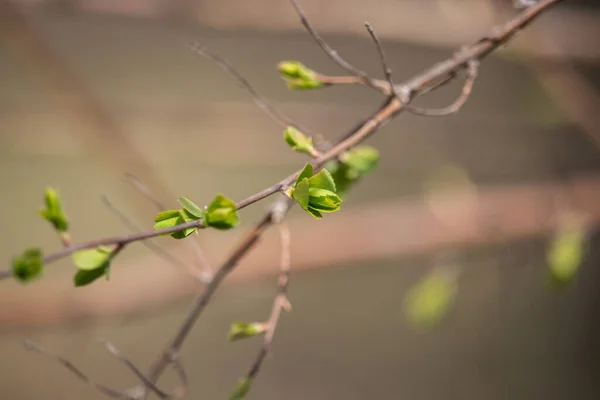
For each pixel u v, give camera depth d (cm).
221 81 109
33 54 82
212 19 84
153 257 88
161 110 98
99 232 112
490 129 112
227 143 101
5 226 110
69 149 101
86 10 82
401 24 92
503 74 109
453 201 93
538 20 93
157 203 59
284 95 110
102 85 105
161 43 103
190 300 82
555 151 115
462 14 90
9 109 96
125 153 87
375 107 107
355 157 57
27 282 50
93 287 81
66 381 106
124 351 111
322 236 89
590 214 85
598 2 102
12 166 108
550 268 79
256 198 51
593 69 104
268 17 85
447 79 56
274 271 85
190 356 115
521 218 91
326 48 56
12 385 104
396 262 94
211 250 84
